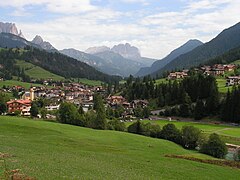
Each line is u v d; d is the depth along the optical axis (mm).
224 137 127250
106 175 43781
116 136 100312
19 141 66312
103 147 75875
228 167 70375
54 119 154500
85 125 128250
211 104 185375
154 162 62688
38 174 37594
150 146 90312
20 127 88938
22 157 47812
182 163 66875
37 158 48562
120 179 42750
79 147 70875
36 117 172500
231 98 173750
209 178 55438
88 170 45250
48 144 68312
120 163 56281
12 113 182125
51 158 50594
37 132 85938
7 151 51812
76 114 132375
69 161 50094
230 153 101875
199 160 75938
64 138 81188
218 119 177000
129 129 126438
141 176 47531
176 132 112312
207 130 145125
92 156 59312
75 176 39719
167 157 72875
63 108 135000
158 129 119938
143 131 122188
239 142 119375
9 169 38344
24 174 36562
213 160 78062
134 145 89062
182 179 51250
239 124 164500
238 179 59094
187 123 168625
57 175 38594
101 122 125125
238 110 168875
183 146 108625
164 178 49562
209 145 95062
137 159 63906
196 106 184125
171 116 194875
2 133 77625
